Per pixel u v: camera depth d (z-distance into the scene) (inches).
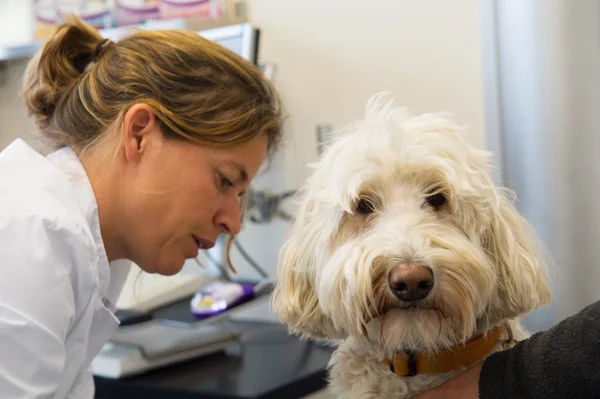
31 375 37.4
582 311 34.9
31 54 95.4
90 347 49.3
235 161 49.2
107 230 48.1
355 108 89.0
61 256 40.6
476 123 82.4
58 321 39.0
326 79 90.4
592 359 31.7
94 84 48.8
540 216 69.1
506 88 71.3
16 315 36.8
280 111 54.5
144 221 47.6
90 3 94.5
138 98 46.9
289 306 51.6
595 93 66.4
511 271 46.1
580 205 67.4
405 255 43.9
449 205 48.3
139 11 92.7
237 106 49.2
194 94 47.7
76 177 46.3
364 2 87.4
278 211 89.7
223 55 50.1
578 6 65.9
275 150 57.2
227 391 61.2
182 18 91.7
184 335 72.5
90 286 42.4
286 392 62.7
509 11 69.8
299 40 91.4
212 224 51.0
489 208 47.4
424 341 45.1
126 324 71.1
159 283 79.7
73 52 53.1
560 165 67.7
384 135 49.2
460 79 82.8
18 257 38.0
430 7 83.8
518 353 36.5
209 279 84.4
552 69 67.2
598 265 67.4
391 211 48.4
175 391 62.6
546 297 48.0
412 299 44.3
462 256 44.3
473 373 40.1
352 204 48.6
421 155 47.3
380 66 87.1
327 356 70.9
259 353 73.1
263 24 93.3
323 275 48.1
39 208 40.5
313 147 91.7
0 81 101.3
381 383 48.6
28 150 45.9
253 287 79.9
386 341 45.7
